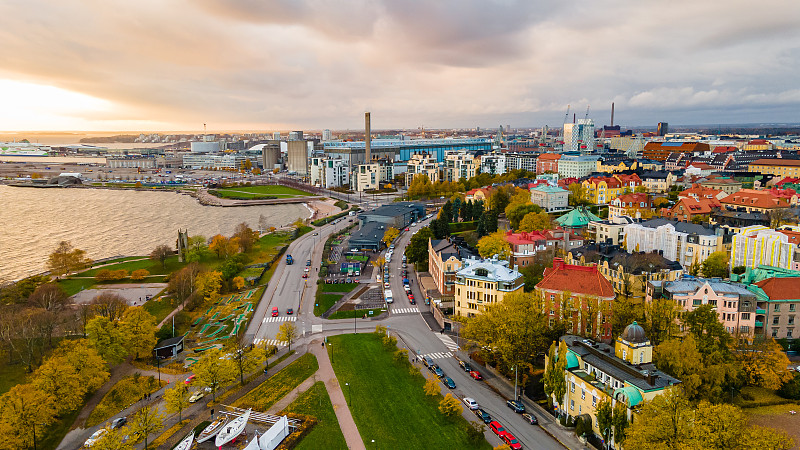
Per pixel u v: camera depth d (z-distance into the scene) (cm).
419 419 12862
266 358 15800
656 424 9931
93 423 13100
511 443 11650
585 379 12156
